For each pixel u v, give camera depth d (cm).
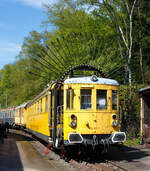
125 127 1820
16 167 1036
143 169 1010
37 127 1766
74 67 1312
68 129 1125
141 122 1673
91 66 1334
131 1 2512
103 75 1350
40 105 1658
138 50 2686
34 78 3828
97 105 1159
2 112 4997
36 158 1258
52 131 1259
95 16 2497
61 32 2583
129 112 1839
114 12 2398
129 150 1464
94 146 1142
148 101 1714
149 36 2666
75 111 1138
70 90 1150
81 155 1241
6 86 6619
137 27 2614
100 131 1142
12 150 1521
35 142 1992
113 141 1139
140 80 2612
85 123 1132
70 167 1045
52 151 1452
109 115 1170
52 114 1280
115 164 1085
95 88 1161
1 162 1136
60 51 2261
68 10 2542
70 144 1123
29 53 3625
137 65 2677
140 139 1658
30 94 3897
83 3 2384
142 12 2623
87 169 1002
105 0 2336
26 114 2761
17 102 4662
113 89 1196
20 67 4038
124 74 2338
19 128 3547
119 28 2397
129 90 1884
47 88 1441
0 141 1970
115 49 2334
